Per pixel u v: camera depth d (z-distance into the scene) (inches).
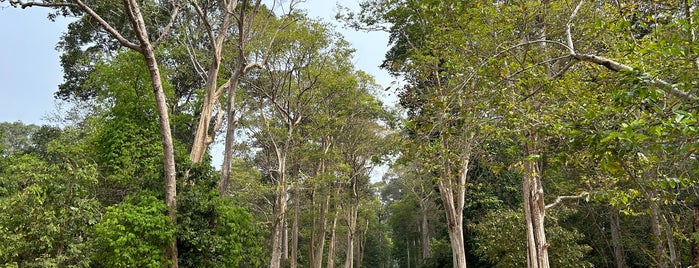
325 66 919.0
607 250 944.3
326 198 1015.6
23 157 555.2
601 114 215.8
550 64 412.5
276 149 921.5
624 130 174.4
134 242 446.9
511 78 299.4
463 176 692.7
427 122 294.2
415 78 527.2
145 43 485.7
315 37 853.8
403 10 650.2
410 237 1904.5
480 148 553.3
